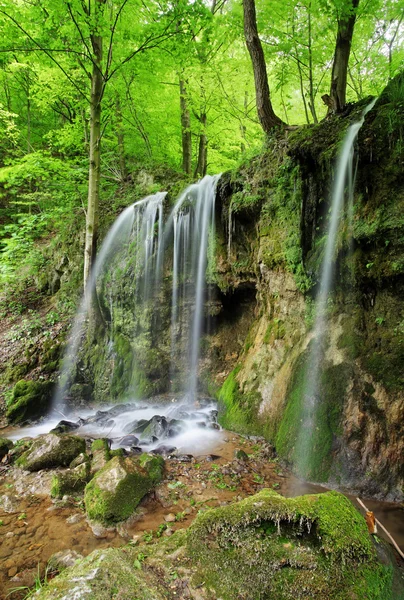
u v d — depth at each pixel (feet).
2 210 45.70
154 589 6.56
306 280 16.08
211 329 24.26
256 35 20.20
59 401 23.86
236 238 21.59
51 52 25.32
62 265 32.04
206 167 42.27
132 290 25.50
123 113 34.45
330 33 24.04
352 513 7.96
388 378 12.49
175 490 12.53
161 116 35.63
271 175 18.63
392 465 11.89
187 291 24.27
